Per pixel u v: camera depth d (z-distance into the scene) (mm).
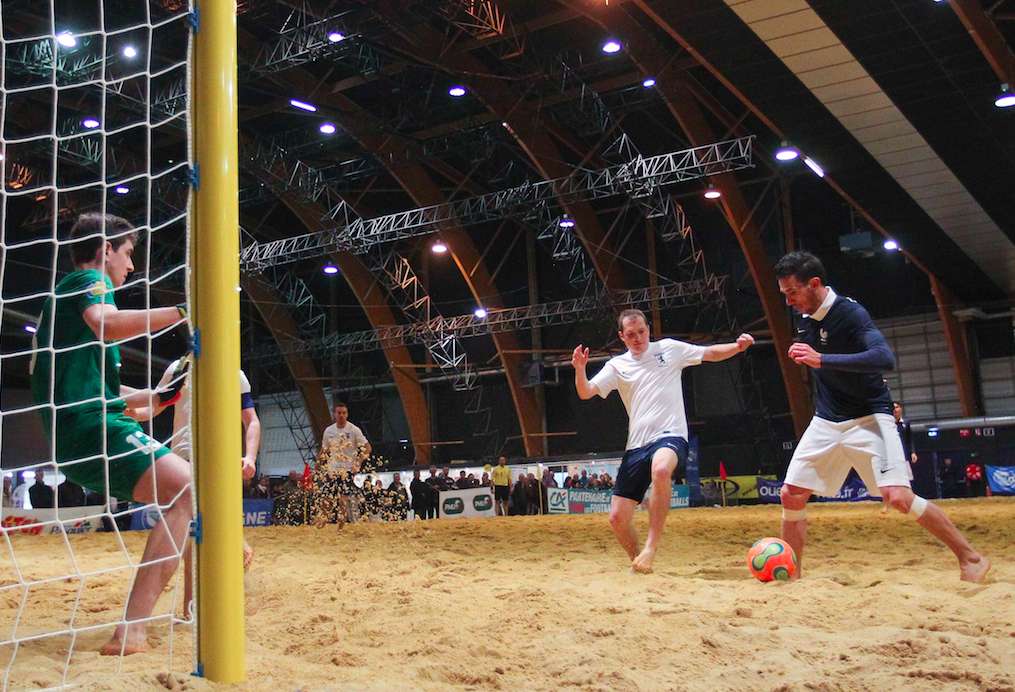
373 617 4160
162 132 30672
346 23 23844
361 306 41125
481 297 36594
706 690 2816
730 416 35969
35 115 29062
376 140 31500
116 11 25047
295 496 20312
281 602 4816
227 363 2893
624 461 6387
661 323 36469
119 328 3322
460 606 4406
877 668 2998
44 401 3525
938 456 32375
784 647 3354
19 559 8922
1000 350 33844
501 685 2941
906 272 34406
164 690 2627
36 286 33031
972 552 5000
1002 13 22688
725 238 35719
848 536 9453
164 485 3486
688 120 28109
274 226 39750
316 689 2717
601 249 34469
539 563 7016
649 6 17688
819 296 5395
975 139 22453
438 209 32031
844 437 5352
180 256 37062
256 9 24234
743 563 6770
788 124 22031
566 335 38219
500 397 40156
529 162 34062
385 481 35156
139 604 3406
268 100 30688
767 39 18500
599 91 29750
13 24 24438
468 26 24500
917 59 19125
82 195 32406
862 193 25641
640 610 4137
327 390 42250
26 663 3117
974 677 2826
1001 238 28375
